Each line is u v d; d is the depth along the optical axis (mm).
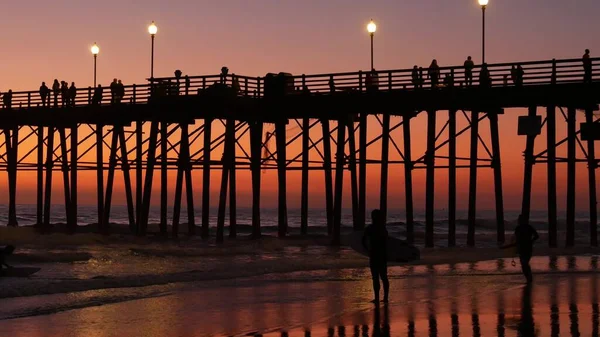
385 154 41656
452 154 40531
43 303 22125
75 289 24906
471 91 38469
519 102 38156
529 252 24984
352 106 41594
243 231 76812
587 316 18312
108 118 49219
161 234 48938
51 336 17703
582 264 31906
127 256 38500
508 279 26344
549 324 17359
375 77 40781
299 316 19516
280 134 46031
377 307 20234
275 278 28062
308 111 43281
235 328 18141
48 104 51031
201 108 44406
